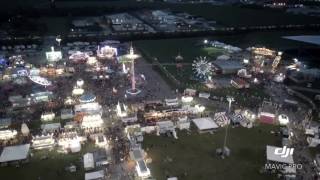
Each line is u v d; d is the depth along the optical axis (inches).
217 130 3777.1
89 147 3415.4
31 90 4820.4
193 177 2952.8
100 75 5442.9
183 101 4475.9
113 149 3363.7
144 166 2997.0
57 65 5802.2
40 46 7249.0
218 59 6279.5
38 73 5413.4
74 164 3137.3
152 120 3927.2
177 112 4074.8
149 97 4626.0
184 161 3191.4
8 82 5137.8
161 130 3703.3
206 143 3508.9
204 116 4067.4
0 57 6072.8
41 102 4394.7
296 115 4156.0
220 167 3105.3
